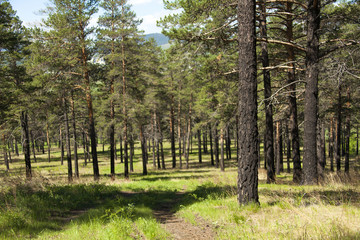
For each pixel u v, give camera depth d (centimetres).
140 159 5209
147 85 2667
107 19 2094
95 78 2194
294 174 1295
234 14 1046
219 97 1806
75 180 1902
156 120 3791
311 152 998
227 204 673
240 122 623
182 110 3803
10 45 1661
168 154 5891
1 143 2708
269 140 1236
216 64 1343
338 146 2348
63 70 1881
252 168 606
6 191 991
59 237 525
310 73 992
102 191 1278
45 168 3891
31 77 1934
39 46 1833
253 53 616
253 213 548
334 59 906
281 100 1612
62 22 1802
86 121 3206
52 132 4281
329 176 1095
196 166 3978
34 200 902
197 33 1101
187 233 504
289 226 417
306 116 1006
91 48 2014
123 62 2155
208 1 978
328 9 1373
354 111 1944
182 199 1065
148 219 636
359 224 388
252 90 614
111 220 593
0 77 1742
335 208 496
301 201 572
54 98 1964
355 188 761
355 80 1247
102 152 6500
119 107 2317
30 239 520
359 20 1079
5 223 611
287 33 1296
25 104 1877
